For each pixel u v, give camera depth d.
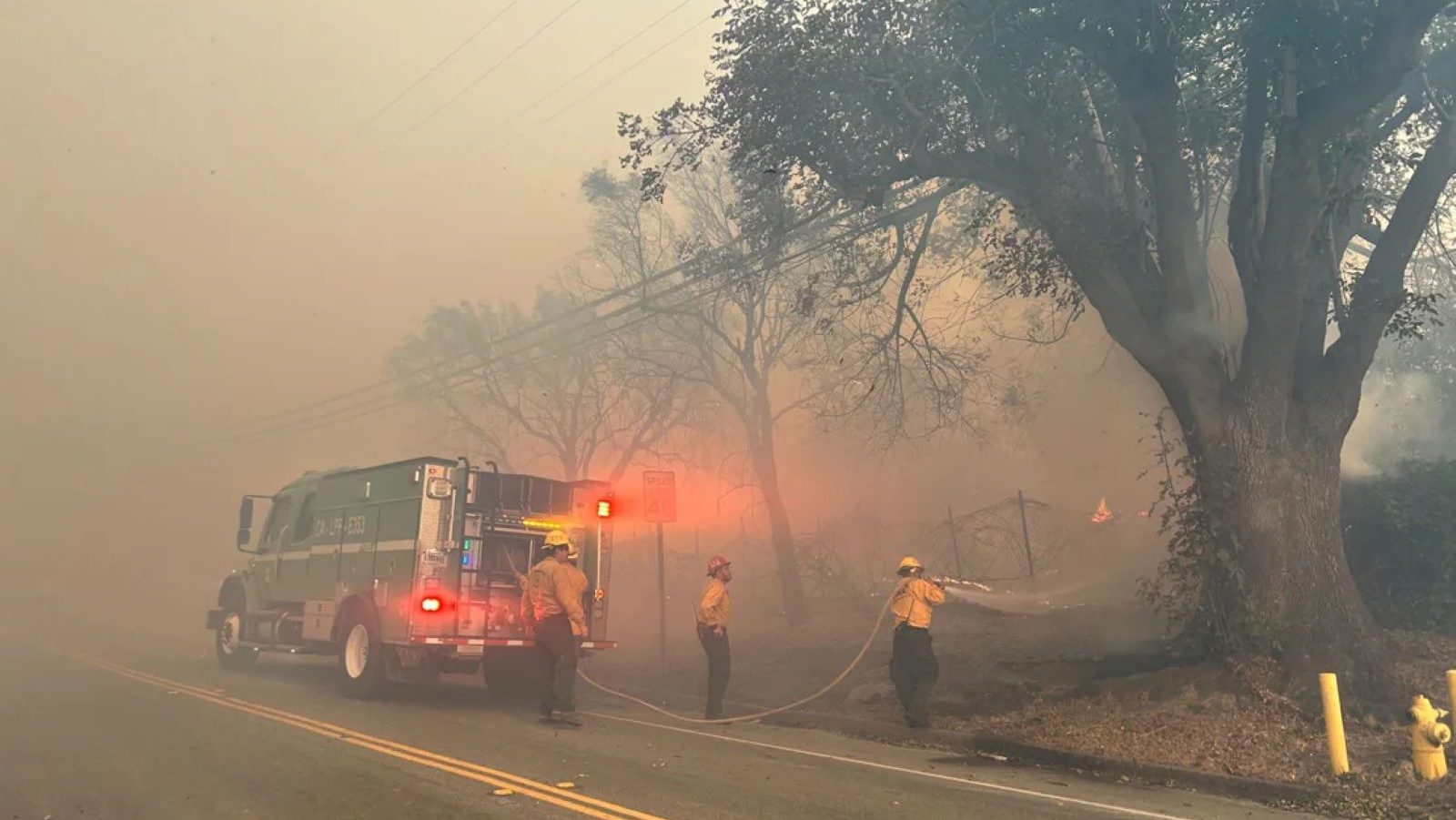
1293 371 10.66
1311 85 10.59
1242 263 11.15
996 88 11.29
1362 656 9.82
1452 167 10.30
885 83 10.84
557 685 10.80
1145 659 11.59
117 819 6.43
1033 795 7.62
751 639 17.89
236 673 15.44
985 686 12.02
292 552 14.80
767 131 11.68
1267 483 10.20
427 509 12.18
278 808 6.70
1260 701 9.56
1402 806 7.20
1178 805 7.50
